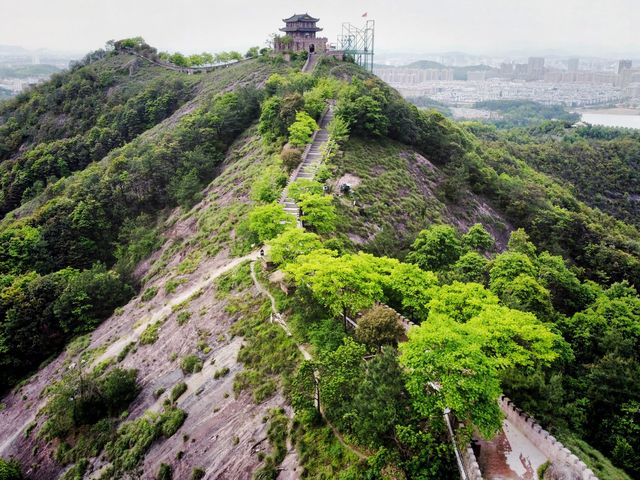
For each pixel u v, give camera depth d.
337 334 42.28
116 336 65.25
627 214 147.38
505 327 36.59
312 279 43.53
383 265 48.41
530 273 54.72
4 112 194.50
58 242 91.69
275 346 45.16
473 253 60.03
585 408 38.34
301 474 33.16
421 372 30.75
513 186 104.81
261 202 71.56
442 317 36.88
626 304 52.81
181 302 62.94
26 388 65.56
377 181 84.38
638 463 33.81
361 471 30.98
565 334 48.22
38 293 73.94
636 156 170.00
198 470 39.00
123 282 81.75
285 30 172.00
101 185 100.94
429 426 31.23
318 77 132.38
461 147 109.38
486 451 31.64
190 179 98.81
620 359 40.50
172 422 45.03
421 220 80.06
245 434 39.09
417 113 112.31
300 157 85.62
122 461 45.25
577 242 93.00
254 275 58.47
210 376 47.50
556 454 30.34
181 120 128.12
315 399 36.69
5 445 56.97
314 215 61.88
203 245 76.31
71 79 192.50
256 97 121.06
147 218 96.88
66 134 168.25
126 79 190.38
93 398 52.88
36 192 132.00
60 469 49.47
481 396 29.98
